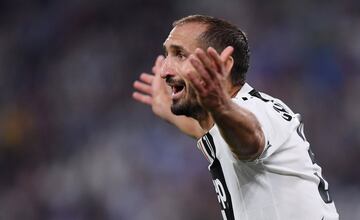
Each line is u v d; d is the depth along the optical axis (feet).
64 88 183.32
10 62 194.49
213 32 43.37
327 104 168.14
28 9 203.10
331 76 174.81
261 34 185.78
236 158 41.11
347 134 162.40
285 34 184.96
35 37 197.67
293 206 42.37
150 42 192.95
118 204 150.10
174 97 43.68
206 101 37.65
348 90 171.94
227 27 44.09
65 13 199.72
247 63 45.06
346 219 150.00
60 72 186.70
